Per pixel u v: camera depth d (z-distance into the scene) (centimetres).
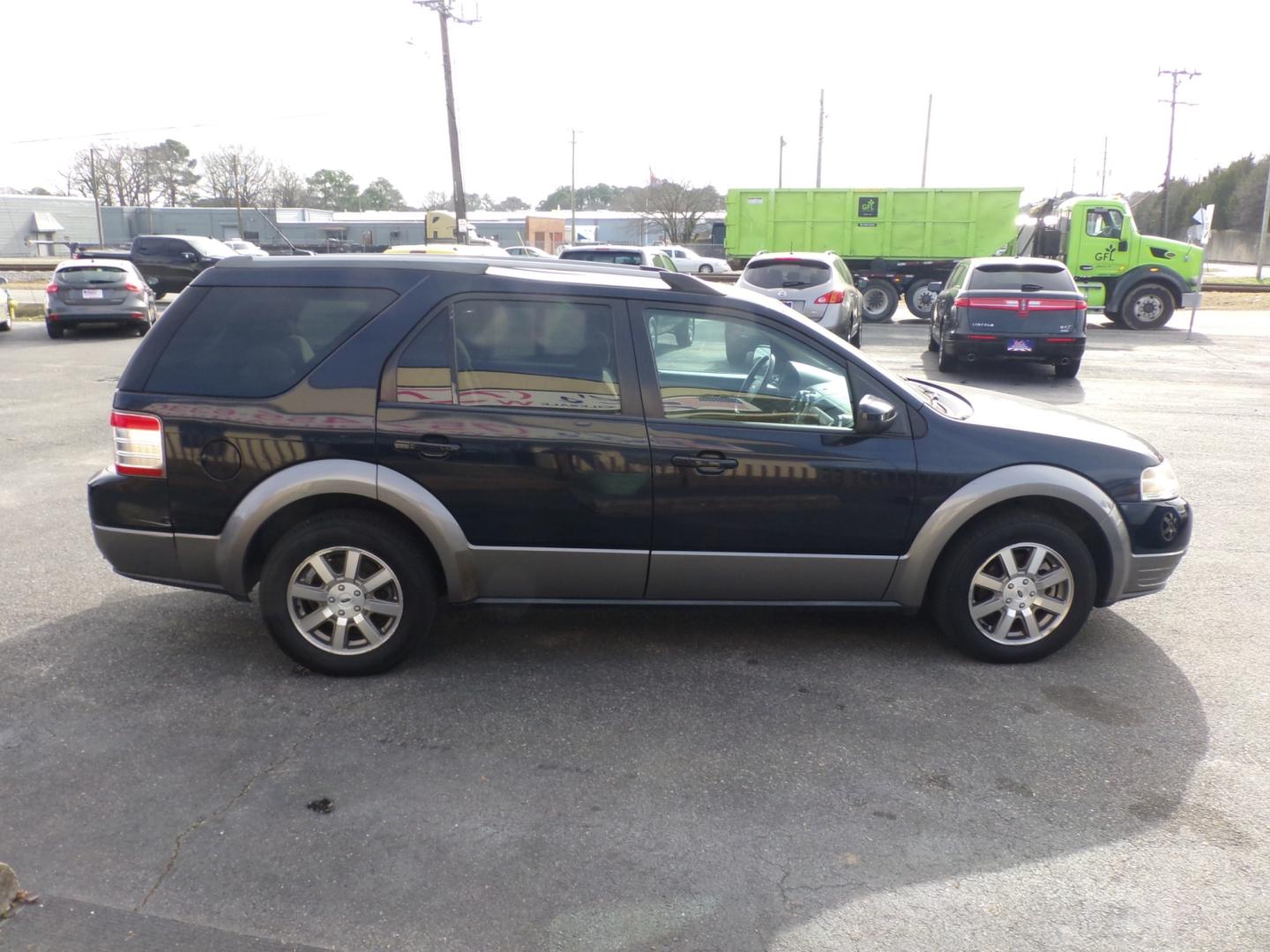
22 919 272
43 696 404
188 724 383
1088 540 448
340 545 414
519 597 429
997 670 439
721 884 292
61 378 1316
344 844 308
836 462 421
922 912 281
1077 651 461
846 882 294
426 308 413
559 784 344
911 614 445
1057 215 2194
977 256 2338
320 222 6228
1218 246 7494
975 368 1474
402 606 420
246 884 288
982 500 424
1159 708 405
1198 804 336
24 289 3161
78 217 7125
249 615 496
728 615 501
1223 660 453
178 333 421
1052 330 1305
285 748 365
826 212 2394
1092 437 448
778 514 422
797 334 429
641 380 418
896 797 338
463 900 283
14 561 571
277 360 416
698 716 394
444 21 3344
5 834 311
